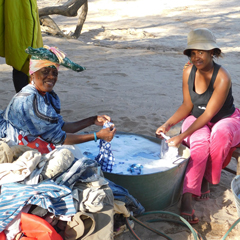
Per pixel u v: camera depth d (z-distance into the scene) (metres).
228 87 3.13
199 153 3.05
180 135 3.21
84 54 9.09
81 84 6.78
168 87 6.79
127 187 2.90
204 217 3.05
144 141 3.68
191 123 3.42
